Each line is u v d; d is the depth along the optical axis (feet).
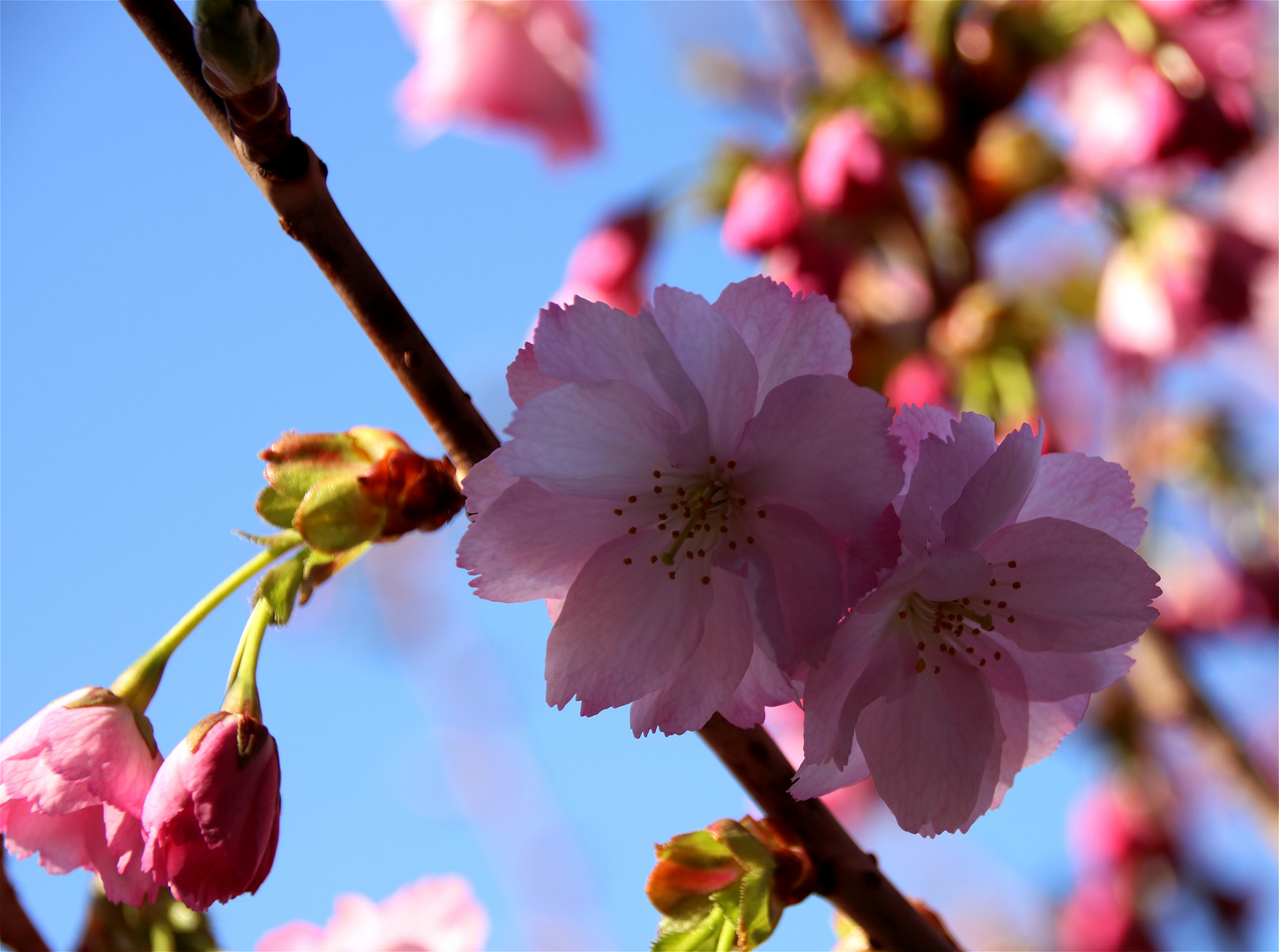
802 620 0.81
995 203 1.37
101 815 0.87
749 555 0.82
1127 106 1.37
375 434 0.87
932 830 0.84
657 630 0.84
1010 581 0.84
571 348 0.83
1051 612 0.84
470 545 0.83
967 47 1.34
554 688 0.84
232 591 0.88
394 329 0.83
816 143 1.30
